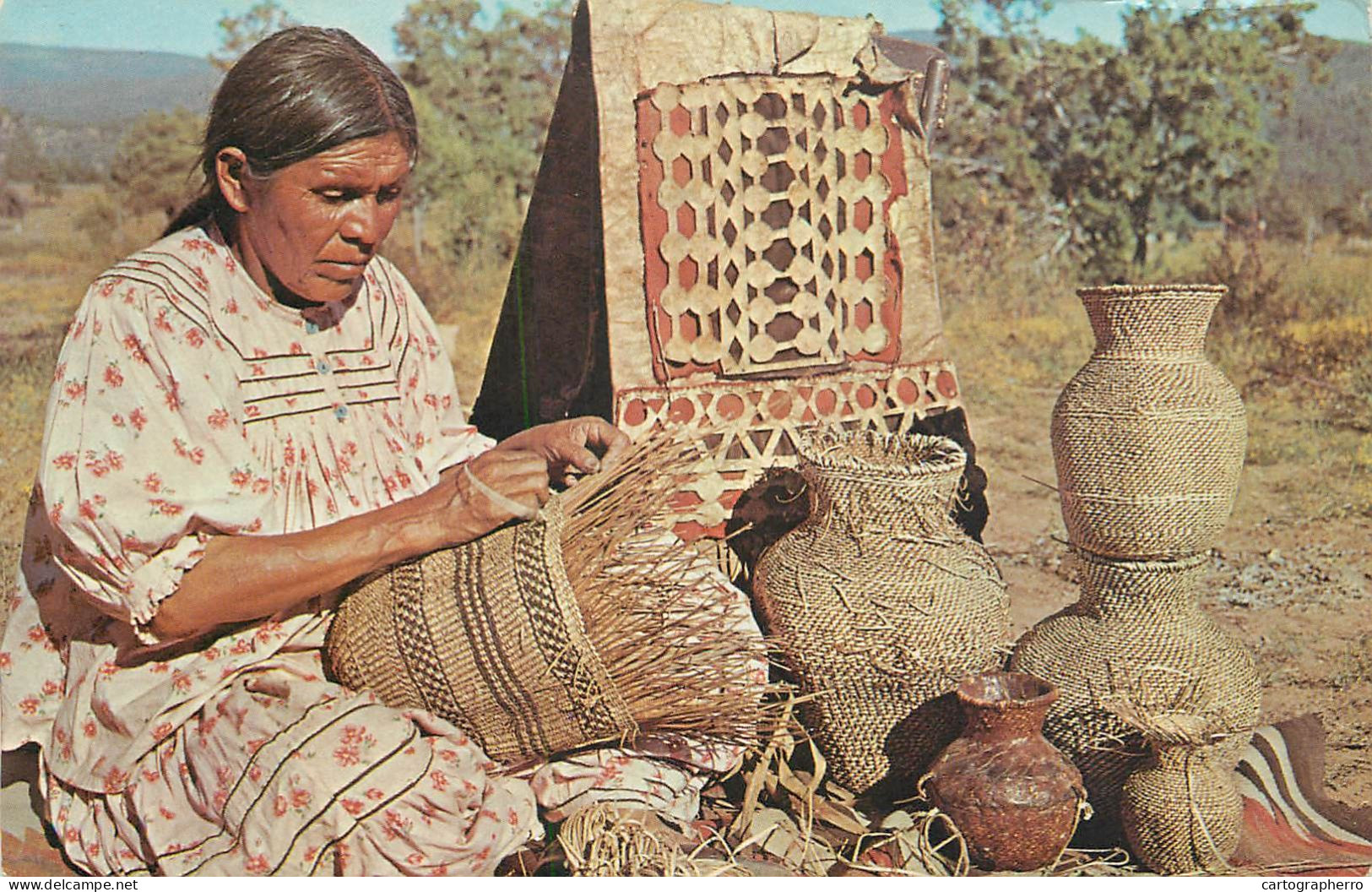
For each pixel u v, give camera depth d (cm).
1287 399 552
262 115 184
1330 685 301
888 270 274
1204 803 207
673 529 251
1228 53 680
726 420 257
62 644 203
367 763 180
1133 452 222
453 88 859
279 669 196
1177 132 721
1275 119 702
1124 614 228
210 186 197
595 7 245
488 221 825
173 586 181
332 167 186
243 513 189
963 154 763
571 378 272
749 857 202
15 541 387
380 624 192
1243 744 225
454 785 185
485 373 290
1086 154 731
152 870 189
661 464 206
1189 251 757
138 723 190
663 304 252
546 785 205
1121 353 229
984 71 716
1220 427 222
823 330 266
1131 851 216
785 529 262
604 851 185
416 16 849
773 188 260
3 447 463
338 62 187
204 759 186
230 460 191
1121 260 737
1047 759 204
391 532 189
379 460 215
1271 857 216
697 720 204
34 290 649
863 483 224
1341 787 247
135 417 184
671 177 251
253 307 201
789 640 224
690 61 251
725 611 207
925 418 279
